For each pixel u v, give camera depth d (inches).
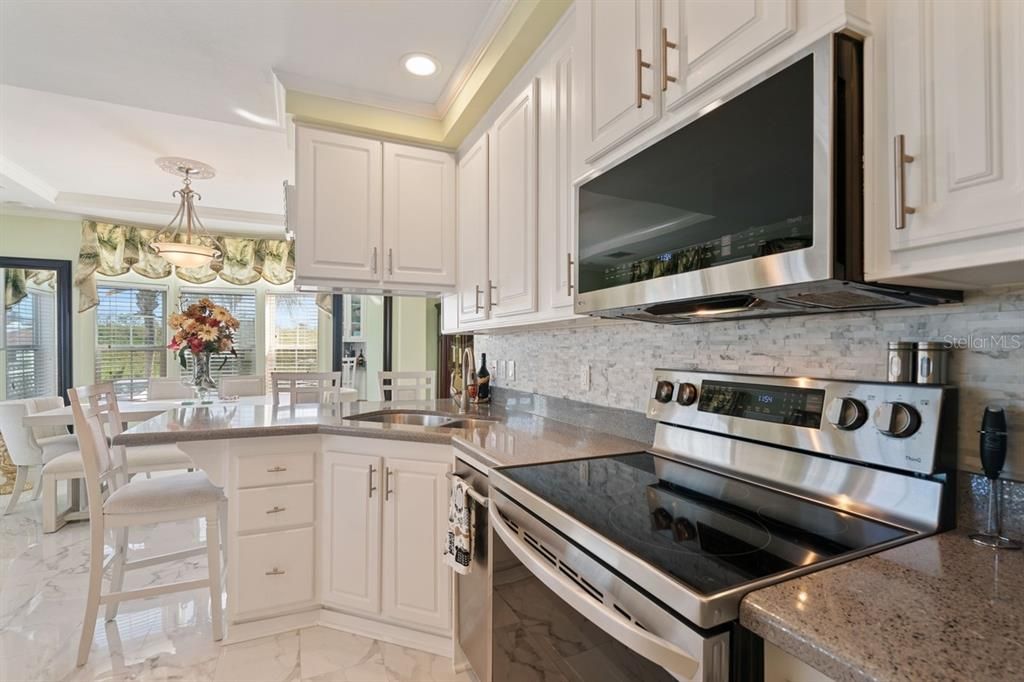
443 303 115.7
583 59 55.4
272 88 96.1
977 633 21.9
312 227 94.3
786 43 33.3
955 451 34.6
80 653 72.7
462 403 111.3
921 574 28.0
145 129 122.7
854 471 39.0
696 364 59.5
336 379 112.5
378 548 79.4
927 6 27.9
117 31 77.6
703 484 47.1
